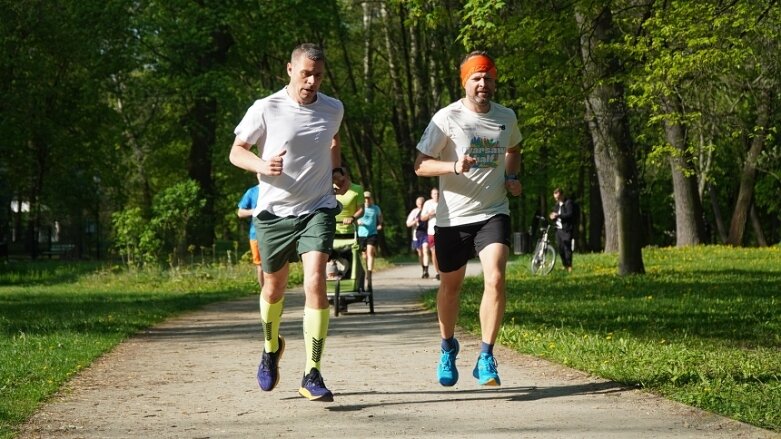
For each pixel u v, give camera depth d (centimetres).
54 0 3419
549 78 1816
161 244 2711
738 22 1592
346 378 825
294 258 706
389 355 992
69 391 773
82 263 3350
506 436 566
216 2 3609
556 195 2475
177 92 3703
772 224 5578
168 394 757
